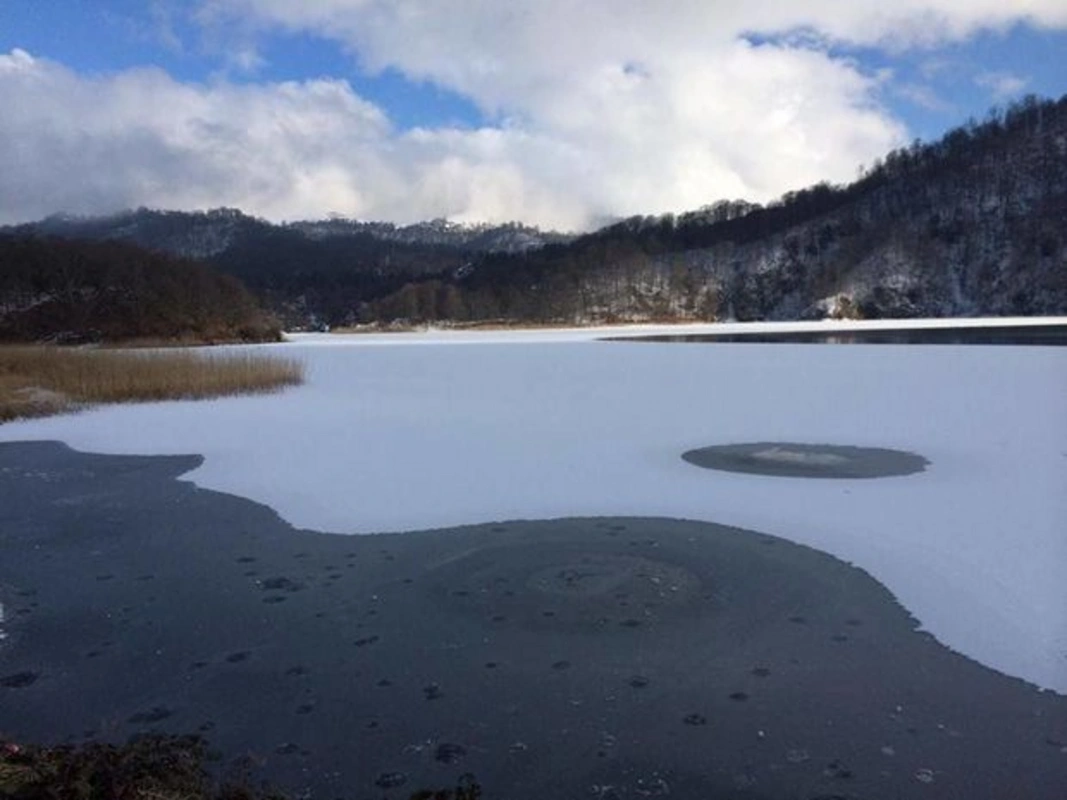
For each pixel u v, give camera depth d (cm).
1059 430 1059
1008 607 483
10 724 384
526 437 1079
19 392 1497
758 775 335
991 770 334
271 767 347
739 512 700
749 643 451
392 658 444
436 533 661
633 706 390
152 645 467
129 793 295
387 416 1298
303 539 656
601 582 545
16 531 693
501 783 334
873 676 411
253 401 1526
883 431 1073
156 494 816
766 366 2086
